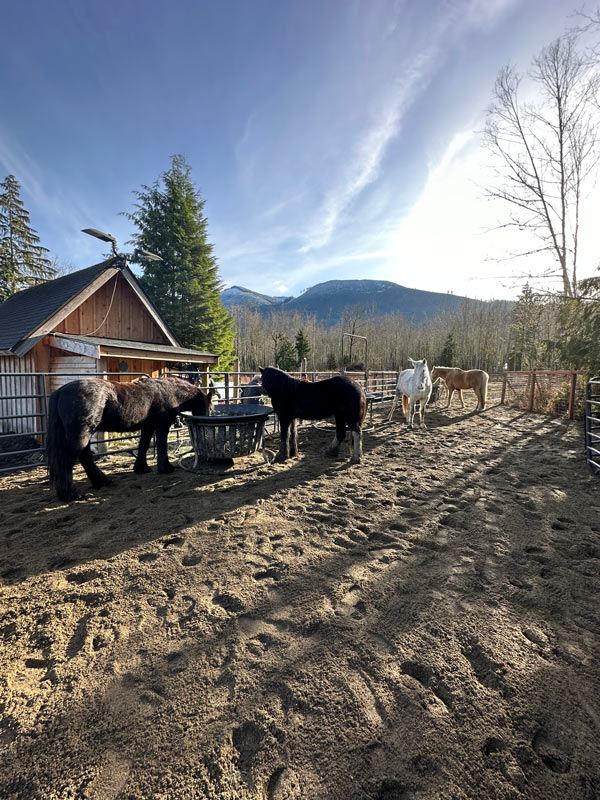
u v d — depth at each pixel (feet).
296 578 8.21
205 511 12.11
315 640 6.30
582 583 7.99
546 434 25.81
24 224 80.12
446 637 6.34
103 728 4.71
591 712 4.92
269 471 16.75
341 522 11.26
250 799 3.90
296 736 4.59
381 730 4.66
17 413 29.68
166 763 4.27
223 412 19.72
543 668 5.66
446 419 33.55
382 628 6.59
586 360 27.07
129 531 10.64
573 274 43.70
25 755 4.38
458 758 4.31
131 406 14.47
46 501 13.09
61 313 26.81
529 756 4.34
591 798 3.92
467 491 13.98
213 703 5.07
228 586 7.92
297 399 17.81
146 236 71.92
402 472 16.63
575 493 13.64
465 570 8.52
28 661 5.89
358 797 3.92
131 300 33.42
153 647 6.16
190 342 73.05
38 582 8.11
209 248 77.66
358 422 17.99
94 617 6.94
